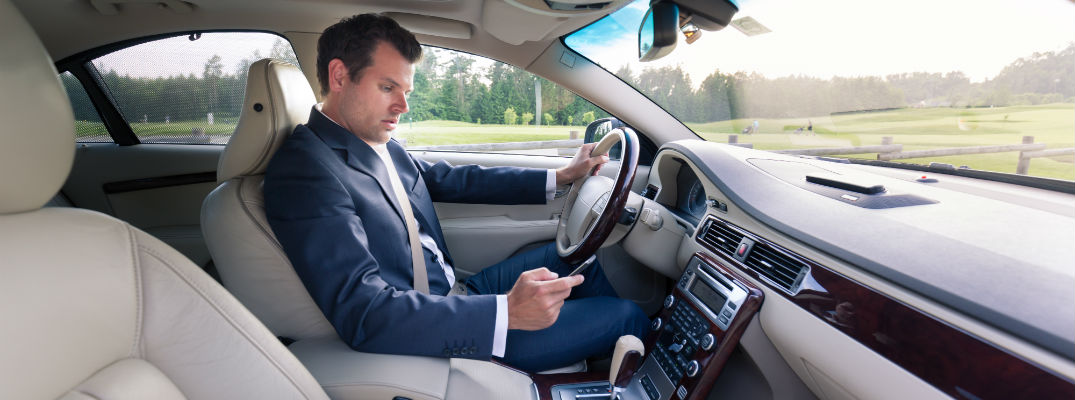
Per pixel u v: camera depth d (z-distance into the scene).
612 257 1.70
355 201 1.00
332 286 0.87
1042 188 1.11
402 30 1.05
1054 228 0.85
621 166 1.16
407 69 1.06
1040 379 0.56
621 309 1.20
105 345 0.54
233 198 0.91
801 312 0.88
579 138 1.95
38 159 0.50
